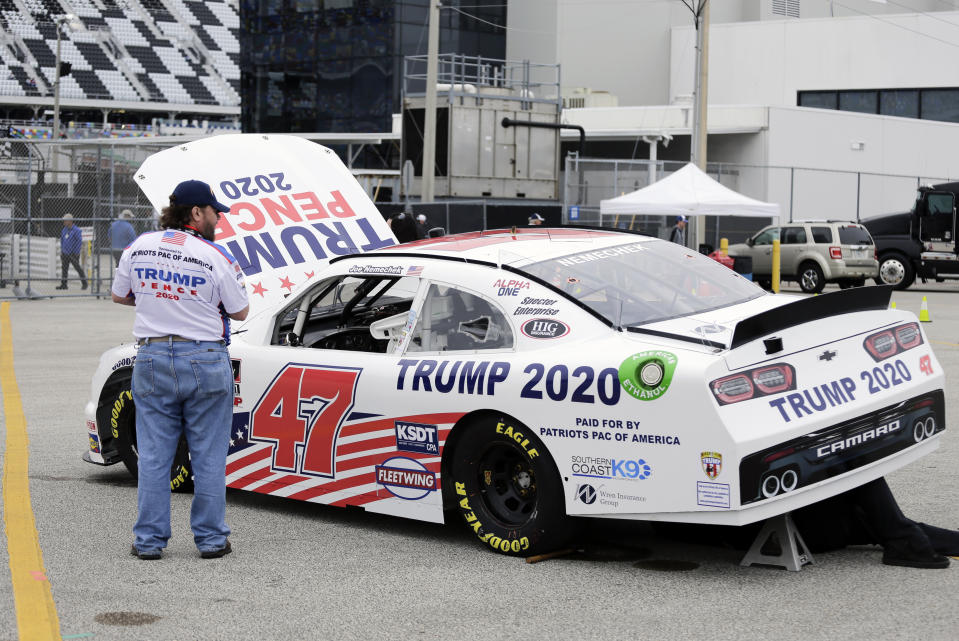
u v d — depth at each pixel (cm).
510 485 580
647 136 3616
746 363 501
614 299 564
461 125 3022
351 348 682
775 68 4412
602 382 521
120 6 7506
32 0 7300
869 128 3903
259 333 675
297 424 644
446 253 622
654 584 524
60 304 2305
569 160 2989
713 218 3512
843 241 2795
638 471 512
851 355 537
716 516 493
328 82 4331
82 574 548
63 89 6719
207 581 537
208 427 574
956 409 1019
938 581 519
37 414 1012
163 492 575
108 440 759
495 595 510
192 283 557
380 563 566
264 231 815
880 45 4272
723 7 4762
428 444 588
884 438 538
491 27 4316
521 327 568
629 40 4497
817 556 568
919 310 2219
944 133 4141
